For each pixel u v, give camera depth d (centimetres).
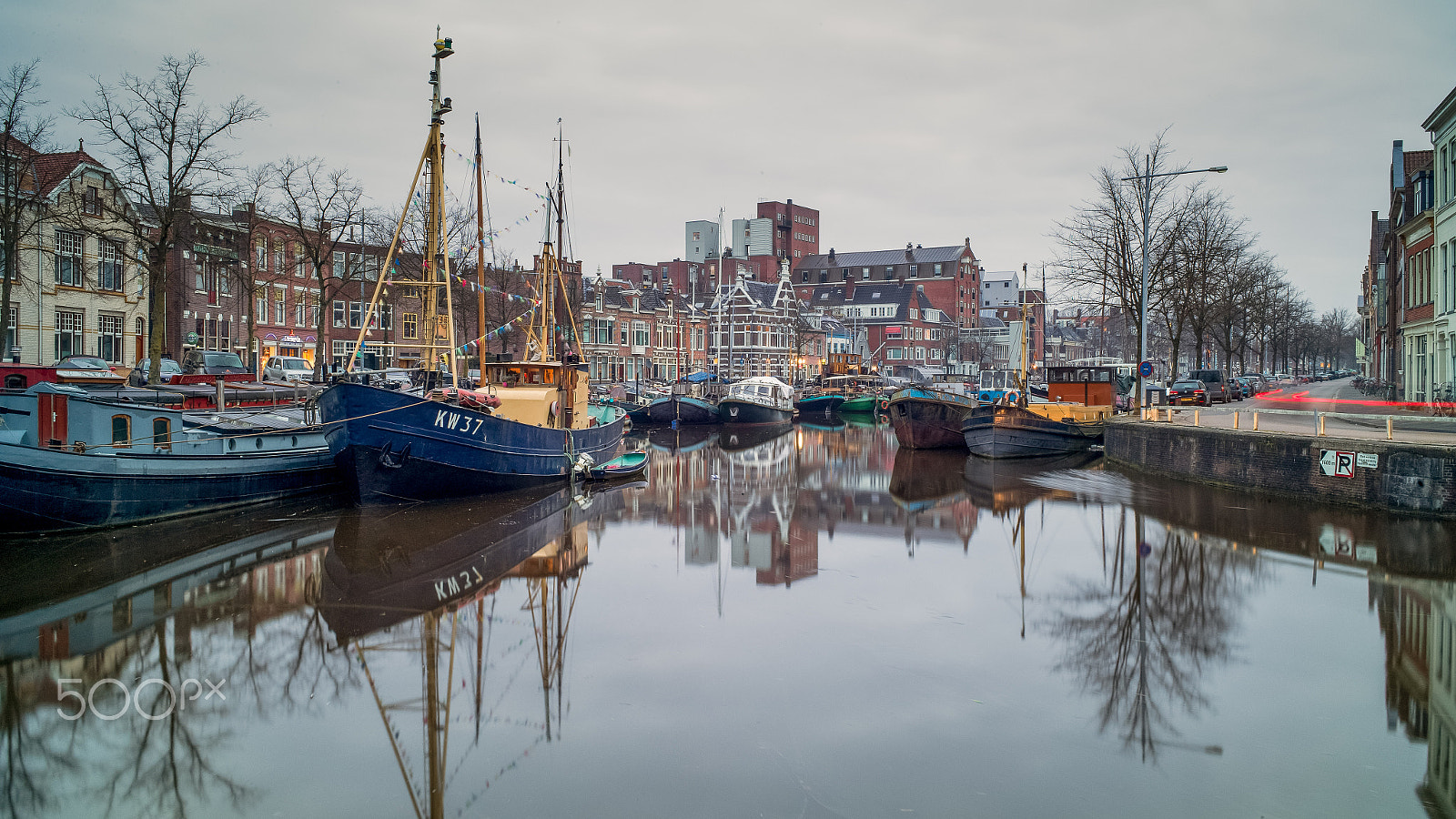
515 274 6291
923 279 13662
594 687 1149
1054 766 927
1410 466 2008
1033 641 1313
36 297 4025
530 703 1097
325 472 2594
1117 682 1148
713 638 1338
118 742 999
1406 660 1210
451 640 1332
